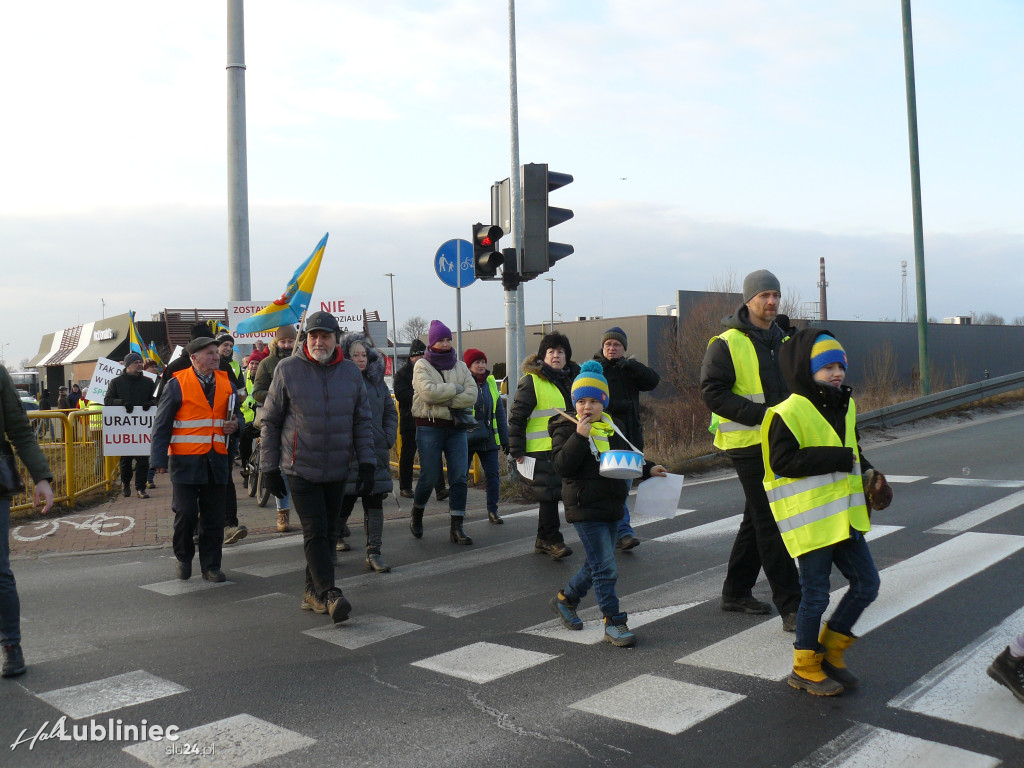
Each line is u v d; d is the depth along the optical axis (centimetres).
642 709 398
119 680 456
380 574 701
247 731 387
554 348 736
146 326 3203
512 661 474
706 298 2894
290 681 451
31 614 591
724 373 510
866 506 416
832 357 406
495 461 923
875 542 725
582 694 420
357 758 357
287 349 891
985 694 400
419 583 667
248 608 601
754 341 516
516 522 924
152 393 1110
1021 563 630
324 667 473
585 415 500
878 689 411
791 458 405
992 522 786
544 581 661
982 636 477
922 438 1553
